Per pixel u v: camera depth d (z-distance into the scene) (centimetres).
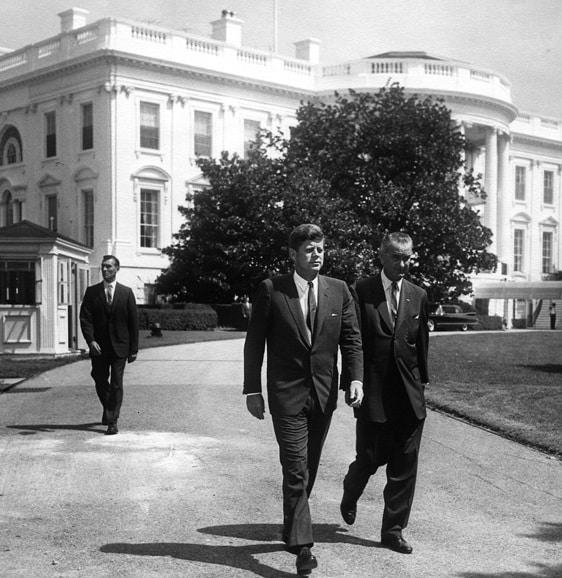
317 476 915
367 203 4306
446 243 4241
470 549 670
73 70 5256
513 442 1109
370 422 689
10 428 1179
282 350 662
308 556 605
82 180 5241
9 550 655
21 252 2336
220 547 666
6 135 5806
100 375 1166
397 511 670
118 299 1152
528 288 6059
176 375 1873
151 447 1042
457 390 1583
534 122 7588
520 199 7456
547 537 703
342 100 4509
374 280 702
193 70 5384
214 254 4472
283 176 4353
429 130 4388
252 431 1165
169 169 5322
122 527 715
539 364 2205
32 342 2353
